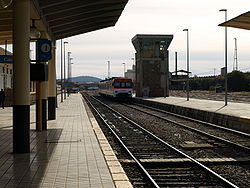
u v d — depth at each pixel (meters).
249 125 18.50
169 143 14.95
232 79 81.38
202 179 9.05
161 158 11.65
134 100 53.94
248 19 15.62
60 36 21.52
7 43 21.83
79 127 18.28
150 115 29.58
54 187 7.32
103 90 74.50
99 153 11.10
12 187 7.31
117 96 54.56
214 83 98.81
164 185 8.53
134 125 22.12
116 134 17.91
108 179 7.98
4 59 13.59
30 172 8.62
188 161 10.86
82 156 10.62
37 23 14.12
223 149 13.43
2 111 30.41
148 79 55.34
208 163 10.81
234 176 9.31
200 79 104.56
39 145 12.63
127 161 11.09
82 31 21.66
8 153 11.12
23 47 10.84
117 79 54.91
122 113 32.12
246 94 64.56
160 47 55.19
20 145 11.10
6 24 15.45
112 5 16.23
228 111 24.53
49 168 9.05
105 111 34.94
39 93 16.39
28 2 10.77
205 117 25.17
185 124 22.52
